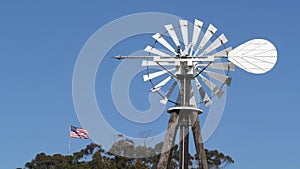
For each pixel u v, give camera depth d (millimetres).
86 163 50250
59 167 50688
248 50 21906
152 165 46625
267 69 21703
